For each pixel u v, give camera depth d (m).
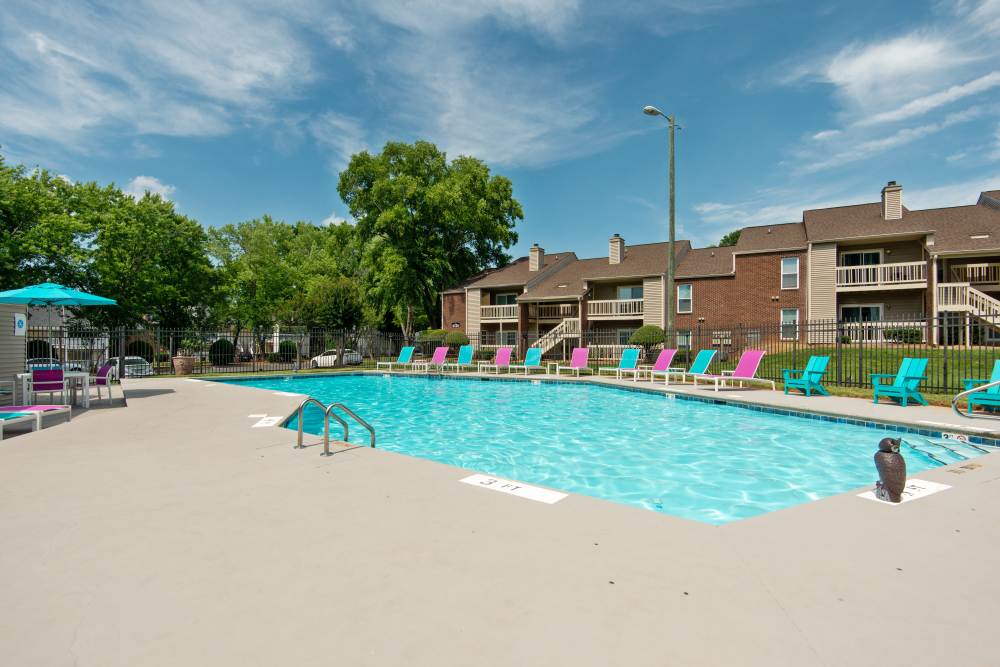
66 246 26.91
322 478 5.12
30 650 2.17
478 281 37.00
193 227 35.16
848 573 2.95
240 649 2.18
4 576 2.93
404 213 35.56
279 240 57.28
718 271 27.45
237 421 8.87
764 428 9.92
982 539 3.46
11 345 11.63
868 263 24.27
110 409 10.62
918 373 10.80
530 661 2.08
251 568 3.03
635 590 2.74
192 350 28.70
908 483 4.88
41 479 5.08
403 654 2.14
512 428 10.59
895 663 2.05
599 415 12.11
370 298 39.22
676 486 6.31
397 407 13.85
